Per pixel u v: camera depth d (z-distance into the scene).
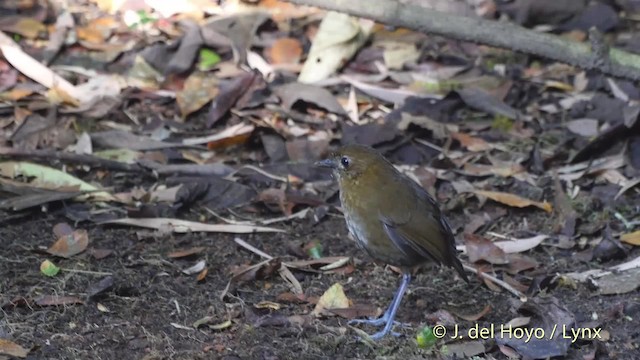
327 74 12.65
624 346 8.48
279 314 8.78
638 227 10.36
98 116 11.83
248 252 9.81
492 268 9.73
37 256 9.45
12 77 12.15
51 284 9.00
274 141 11.50
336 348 8.35
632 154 11.36
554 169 11.37
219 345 8.27
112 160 11.01
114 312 8.68
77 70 12.47
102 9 13.46
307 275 9.54
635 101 12.41
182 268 9.45
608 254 9.84
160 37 13.04
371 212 8.68
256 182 10.95
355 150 8.80
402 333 8.66
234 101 11.94
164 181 10.89
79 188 10.51
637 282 9.38
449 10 13.81
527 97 12.68
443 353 8.35
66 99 11.91
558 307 8.73
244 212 10.53
